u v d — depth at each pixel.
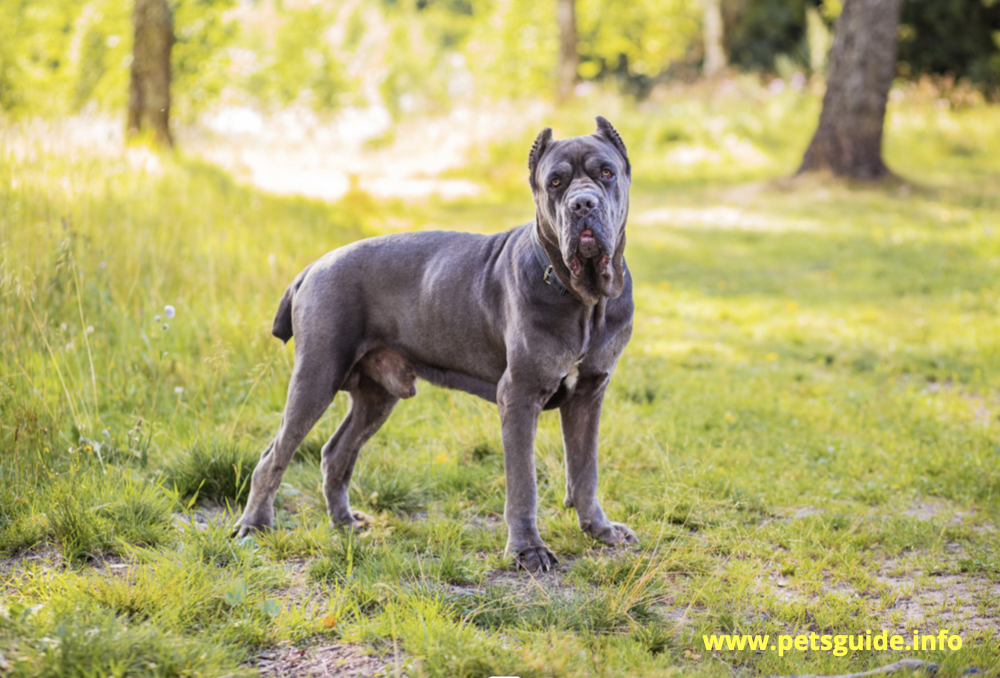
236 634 2.83
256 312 6.25
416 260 3.93
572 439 3.96
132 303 6.32
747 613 3.26
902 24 26.03
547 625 3.04
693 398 6.08
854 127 14.72
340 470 4.11
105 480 3.98
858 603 3.31
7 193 6.51
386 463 4.70
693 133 19.25
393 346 3.97
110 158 9.08
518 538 3.65
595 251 3.31
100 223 7.00
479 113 21.30
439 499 4.46
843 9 14.61
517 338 3.62
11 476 3.99
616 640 2.92
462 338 3.85
